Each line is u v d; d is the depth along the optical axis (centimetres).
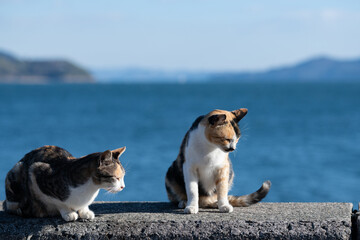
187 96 7462
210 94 8444
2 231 433
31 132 2281
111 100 6025
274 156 1577
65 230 426
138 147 1741
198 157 473
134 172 1240
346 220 404
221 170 480
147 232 415
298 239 399
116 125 2677
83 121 2942
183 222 417
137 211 475
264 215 432
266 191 494
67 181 417
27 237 429
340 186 1152
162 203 529
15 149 1681
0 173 1218
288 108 4438
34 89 11756
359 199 1040
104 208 494
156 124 2741
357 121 2981
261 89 12200
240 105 4900
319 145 1870
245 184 1152
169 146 1767
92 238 420
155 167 1308
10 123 2766
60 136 2116
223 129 459
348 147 1811
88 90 11056
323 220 405
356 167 1378
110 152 415
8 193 457
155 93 9025
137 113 3681
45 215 451
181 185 507
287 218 415
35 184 434
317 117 3328
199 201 507
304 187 1137
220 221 413
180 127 2553
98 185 422
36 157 449
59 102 5419
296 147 1805
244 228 407
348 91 10369
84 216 436
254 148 1775
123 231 419
